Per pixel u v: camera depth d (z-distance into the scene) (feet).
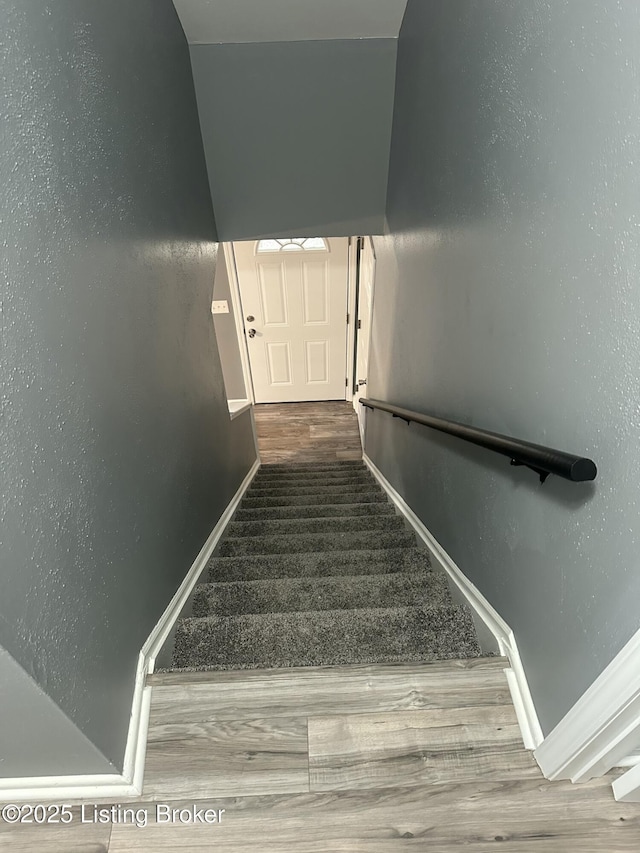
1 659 2.30
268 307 16.20
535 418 3.41
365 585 5.70
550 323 3.11
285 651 4.67
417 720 3.73
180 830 3.27
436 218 5.81
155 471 4.56
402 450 8.58
